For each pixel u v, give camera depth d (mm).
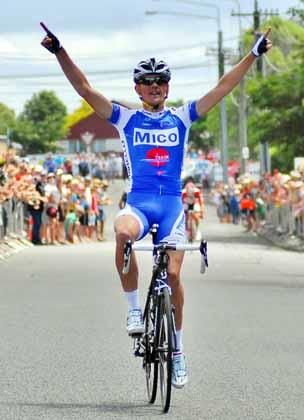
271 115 95500
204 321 32188
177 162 21094
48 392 22047
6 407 20719
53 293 39562
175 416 19969
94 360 25516
